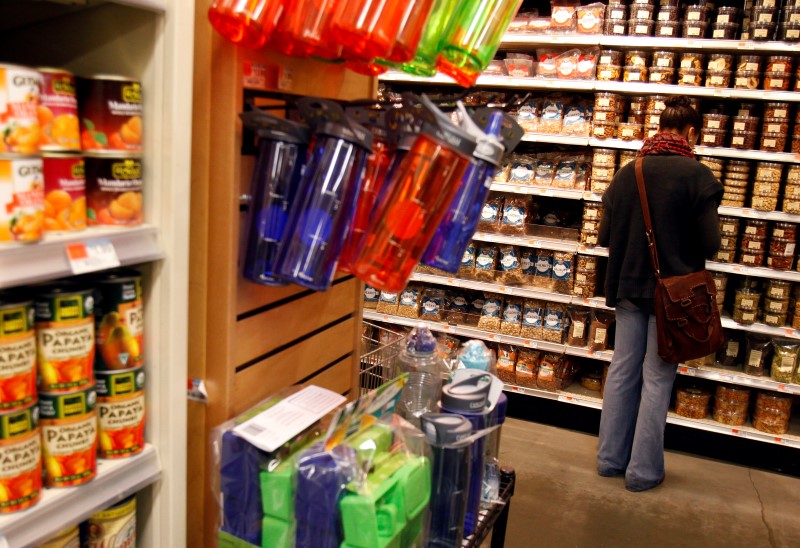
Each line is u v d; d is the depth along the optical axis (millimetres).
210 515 1401
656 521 3314
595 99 4238
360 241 1323
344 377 1867
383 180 1358
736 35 4020
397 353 1939
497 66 4395
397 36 1202
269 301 1468
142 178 1195
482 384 1570
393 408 1429
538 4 4672
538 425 4457
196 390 1365
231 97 1250
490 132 1405
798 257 3844
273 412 1305
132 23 1164
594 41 4031
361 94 1737
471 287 4445
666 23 3930
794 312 3893
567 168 4273
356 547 1134
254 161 1355
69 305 1062
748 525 3338
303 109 1273
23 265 963
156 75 1159
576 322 4305
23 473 1014
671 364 3445
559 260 4289
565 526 3215
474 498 1497
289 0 1185
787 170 3867
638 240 3387
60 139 1036
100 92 1098
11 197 948
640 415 3547
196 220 1315
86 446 1106
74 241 1039
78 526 1183
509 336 4422
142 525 1325
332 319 1748
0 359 977
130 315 1169
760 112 3992
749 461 4027
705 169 3273
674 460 4039
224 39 1237
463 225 1354
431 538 1373
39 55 1287
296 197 1248
